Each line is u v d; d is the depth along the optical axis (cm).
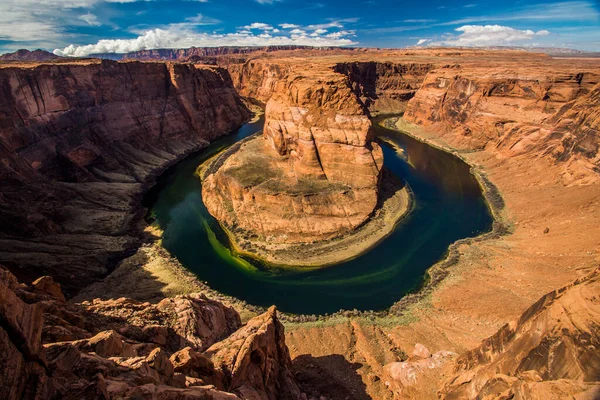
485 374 2212
